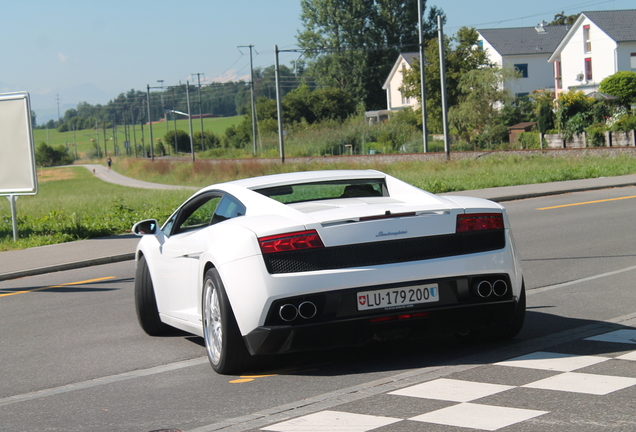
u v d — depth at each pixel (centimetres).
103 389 671
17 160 2183
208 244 694
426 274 633
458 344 757
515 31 11219
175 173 8856
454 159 5509
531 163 4559
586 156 4797
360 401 570
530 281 1147
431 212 649
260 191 757
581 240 1587
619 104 7375
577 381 590
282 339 616
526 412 518
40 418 590
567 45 9369
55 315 1113
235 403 591
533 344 734
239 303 628
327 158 7019
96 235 2298
